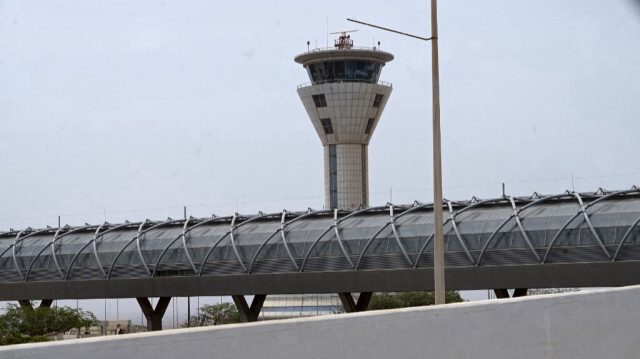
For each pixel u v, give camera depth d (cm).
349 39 18800
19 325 9625
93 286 9531
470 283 7844
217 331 1227
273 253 8744
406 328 1460
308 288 8544
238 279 8788
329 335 1353
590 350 1755
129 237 9675
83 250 9688
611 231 7338
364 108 18488
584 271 7362
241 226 9219
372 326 1415
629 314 1853
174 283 9112
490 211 8119
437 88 2984
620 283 7244
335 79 18512
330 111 18488
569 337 1720
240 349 1248
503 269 7669
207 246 9119
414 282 8044
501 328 1609
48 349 1080
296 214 9238
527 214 7844
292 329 1311
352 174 18700
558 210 7775
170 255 9231
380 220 8569
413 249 8125
